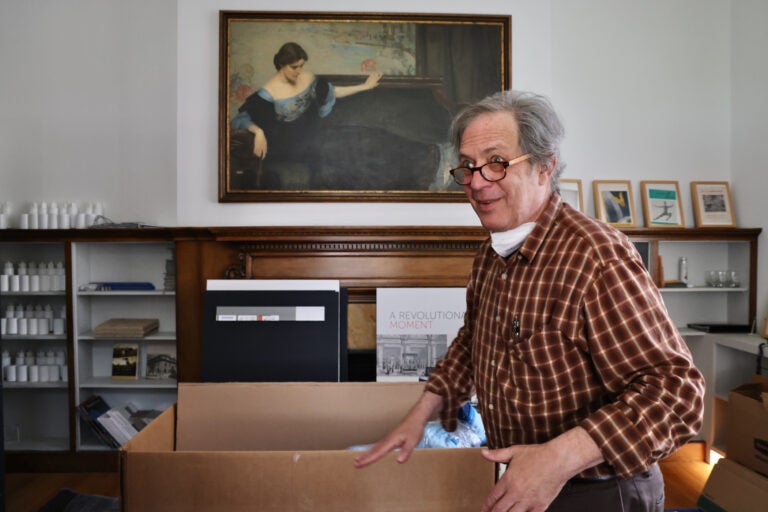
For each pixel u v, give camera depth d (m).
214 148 3.70
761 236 3.77
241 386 1.51
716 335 3.70
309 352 3.21
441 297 3.50
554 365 1.07
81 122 3.80
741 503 2.73
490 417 1.20
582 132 4.01
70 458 3.63
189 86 3.68
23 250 3.92
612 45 4.02
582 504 1.08
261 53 3.67
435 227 3.46
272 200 3.67
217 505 1.01
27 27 3.79
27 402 3.96
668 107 4.04
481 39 3.73
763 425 2.89
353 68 3.71
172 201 3.77
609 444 0.88
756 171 3.80
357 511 1.01
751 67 3.83
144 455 1.02
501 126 1.12
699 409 0.91
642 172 4.03
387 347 3.47
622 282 1.00
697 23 4.04
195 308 3.57
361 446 1.52
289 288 3.38
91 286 3.73
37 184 3.81
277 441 1.51
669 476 3.50
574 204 3.93
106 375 3.95
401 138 3.73
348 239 3.48
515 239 1.16
